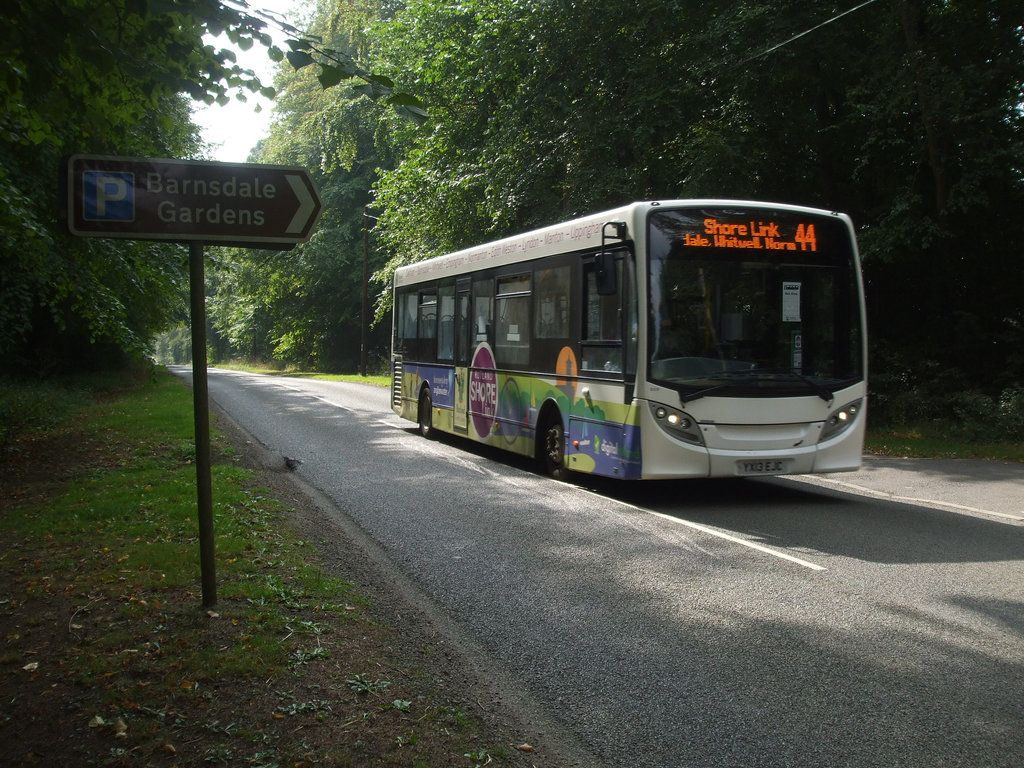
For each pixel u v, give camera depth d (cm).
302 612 529
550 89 1981
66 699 401
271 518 806
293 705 396
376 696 412
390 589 620
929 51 1719
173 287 1645
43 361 2639
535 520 862
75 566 615
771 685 450
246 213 472
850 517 891
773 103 1984
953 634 526
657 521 862
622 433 936
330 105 3738
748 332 928
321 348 5525
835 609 575
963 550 743
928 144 1730
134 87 585
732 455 912
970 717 410
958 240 1903
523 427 1184
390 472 1167
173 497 851
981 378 1828
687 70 1888
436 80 2289
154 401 2134
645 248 911
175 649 454
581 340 1030
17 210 970
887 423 1764
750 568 682
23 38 475
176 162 464
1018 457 1382
